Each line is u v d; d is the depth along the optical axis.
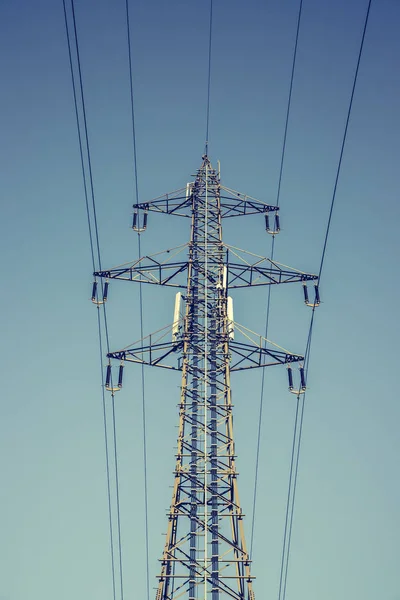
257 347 44.69
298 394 45.59
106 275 47.78
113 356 45.12
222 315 45.41
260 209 54.22
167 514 37.66
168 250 47.75
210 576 36.28
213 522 37.72
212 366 43.28
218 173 54.03
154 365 45.28
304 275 48.09
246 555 36.50
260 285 48.41
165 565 36.16
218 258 48.28
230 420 40.88
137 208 53.62
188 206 52.78
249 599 35.38
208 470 39.09
